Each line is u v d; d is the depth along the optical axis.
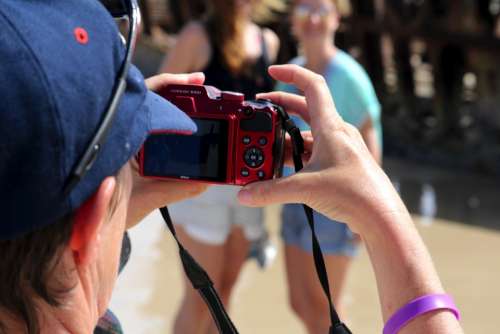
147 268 5.24
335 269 3.68
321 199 1.33
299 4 3.79
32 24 0.97
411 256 1.26
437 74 7.77
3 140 0.94
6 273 1.03
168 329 4.50
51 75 0.95
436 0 7.68
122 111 1.06
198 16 8.84
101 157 1.03
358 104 3.67
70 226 1.03
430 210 6.50
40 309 1.06
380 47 8.30
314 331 3.75
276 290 5.05
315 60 3.76
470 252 5.58
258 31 3.93
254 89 3.87
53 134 0.96
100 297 1.15
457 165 7.78
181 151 1.65
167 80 1.72
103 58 1.02
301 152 1.70
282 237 3.83
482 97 7.58
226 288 3.88
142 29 11.12
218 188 3.64
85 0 1.05
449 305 1.24
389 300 1.26
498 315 4.69
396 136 8.30
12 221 0.98
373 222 1.29
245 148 1.66
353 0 8.24
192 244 3.70
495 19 7.29
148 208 1.67
